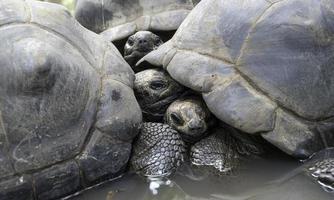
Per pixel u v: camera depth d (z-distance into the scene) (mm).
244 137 1772
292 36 1752
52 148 1664
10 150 1633
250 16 1788
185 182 1733
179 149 1792
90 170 1707
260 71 1739
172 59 1847
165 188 1721
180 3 2279
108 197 1705
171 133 1807
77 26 1842
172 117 1838
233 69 1756
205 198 1669
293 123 1714
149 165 1754
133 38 2152
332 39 1766
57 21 1782
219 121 1836
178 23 2225
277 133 1694
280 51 1749
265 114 1701
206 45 1815
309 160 1714
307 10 1771
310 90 1742
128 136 1755
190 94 1890
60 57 1688
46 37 1716
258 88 1730
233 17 1808
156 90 1898
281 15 1769
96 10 2385
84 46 1799
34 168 1646
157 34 2256
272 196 1636
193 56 1813
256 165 1756
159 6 2279
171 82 1895
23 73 1636
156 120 1931
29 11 1763
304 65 1745
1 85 1646
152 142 1784
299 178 1683
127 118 1750
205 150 1792
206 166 1769
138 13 2295
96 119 1726
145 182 1741
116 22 2332
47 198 1668
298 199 1610
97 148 1714
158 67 1940
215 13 1847
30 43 1666
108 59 1830
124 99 1771
